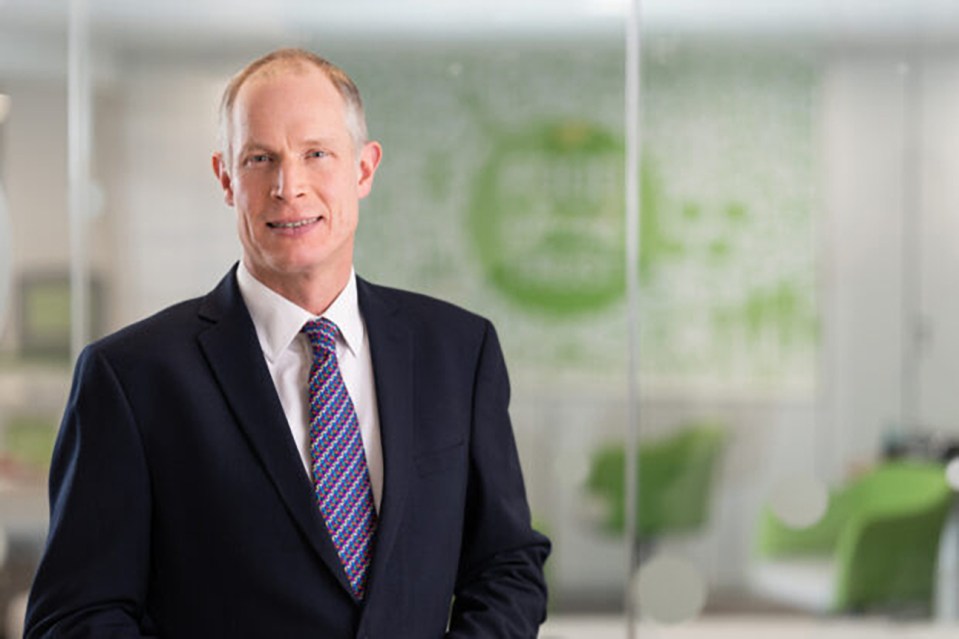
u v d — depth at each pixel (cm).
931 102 446
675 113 451
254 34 456
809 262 448
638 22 451
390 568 205
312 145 205
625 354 451
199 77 457
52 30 460
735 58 449
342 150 208
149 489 203
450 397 221
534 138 452
